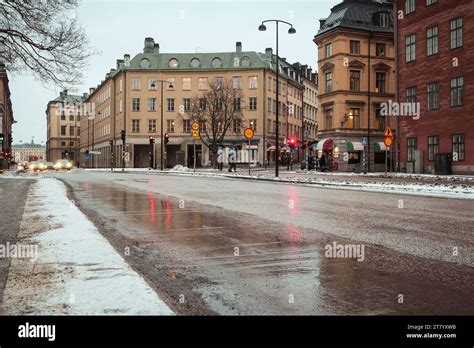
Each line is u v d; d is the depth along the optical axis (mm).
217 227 9406
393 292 4883
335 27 49438
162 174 41844
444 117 34969
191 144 75625
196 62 77125
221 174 36812
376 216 11039
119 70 78688
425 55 36875
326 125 52031
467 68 32938
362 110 50656
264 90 74312
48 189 18953
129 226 9609
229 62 76375
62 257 6043
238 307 4445
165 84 76812
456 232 8656
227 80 73125
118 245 7570
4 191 18141
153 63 77688
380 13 51469
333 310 4352
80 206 13453
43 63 15969
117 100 82188
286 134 83312
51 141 136625
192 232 8805
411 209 12602
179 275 5641
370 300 4633
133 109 77375
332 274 5633
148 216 11180
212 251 7055
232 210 12359
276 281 5344
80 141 126375
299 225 9594
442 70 35156
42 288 4703
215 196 16891
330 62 50656
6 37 15781
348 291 4930
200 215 11328
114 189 20609
